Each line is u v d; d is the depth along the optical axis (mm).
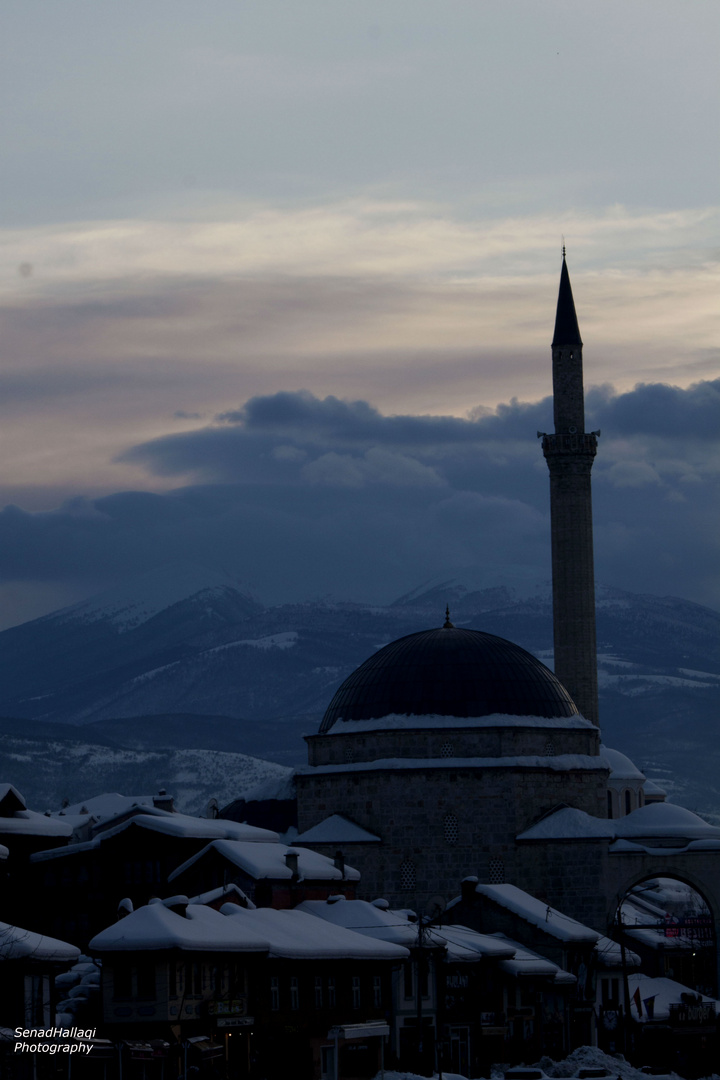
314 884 112875
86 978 96375
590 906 129375
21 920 117188
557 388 155000
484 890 122062
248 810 152625
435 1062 102750
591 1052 109250
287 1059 91625
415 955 103062
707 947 131000
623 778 182125
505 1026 109875
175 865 115625
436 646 137250
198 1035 84812
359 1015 97188
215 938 85500
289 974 92875
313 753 136500
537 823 131625
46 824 120312
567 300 157500
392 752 132125
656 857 129875
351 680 139000
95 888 117062
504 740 131875
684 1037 122188
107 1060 81812
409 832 130250
